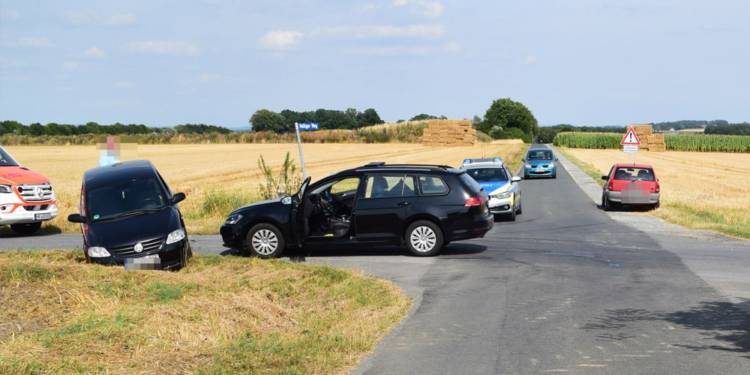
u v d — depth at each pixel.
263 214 14.40
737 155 83.31
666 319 8.88
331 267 12.52
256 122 113.88
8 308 8.84
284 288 10.70
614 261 13.56
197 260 13.27
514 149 85.38
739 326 8.48
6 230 20.14
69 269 10.64
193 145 99.12
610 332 8.24
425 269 12.91
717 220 20.80
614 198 24.03
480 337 8.09
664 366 6.88
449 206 14.19
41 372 6.53
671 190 33.41
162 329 8.03
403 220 14.20
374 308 9.70
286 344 7.66
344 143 108.00
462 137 94.00
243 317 8.83
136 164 14.87
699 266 12.95
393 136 109.88
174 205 13.86
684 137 98.12
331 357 7.16
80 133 105.44
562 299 10.19
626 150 28.73
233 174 43.84
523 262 13.53
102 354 7.16
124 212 13.37
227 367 6.77
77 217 13.18
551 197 29.97
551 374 6.70
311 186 14.25
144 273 11.01
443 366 6.98
